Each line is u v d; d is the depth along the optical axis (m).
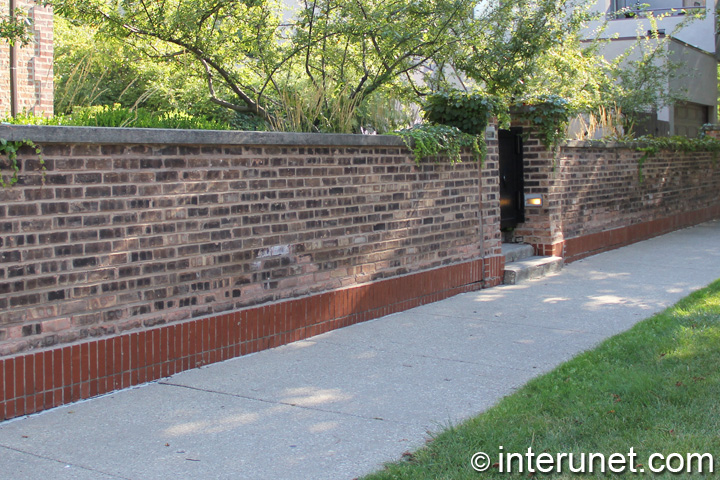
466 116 9.03
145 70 12.30
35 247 4.82
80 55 12.24
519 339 6.76
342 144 7.03
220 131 5.82
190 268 5.80
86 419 4.72
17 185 4.71
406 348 6.48
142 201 5.41
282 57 10.48
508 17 11.97
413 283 8.16
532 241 11.12
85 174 5.06
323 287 7.05
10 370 4.68
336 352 6.36
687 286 9.24
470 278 9.18
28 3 10.57
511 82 11.98
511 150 11.12
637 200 13.97
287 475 3.86
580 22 12.88
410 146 7.96
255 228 6.29
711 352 5.83
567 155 11.54
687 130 22.62
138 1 9.68
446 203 8.70
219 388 5.36
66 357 4.98
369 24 9.67
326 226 7.01
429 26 10.29
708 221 17.50
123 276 5.34
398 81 11.77
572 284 9.59
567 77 13.71
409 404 4.99
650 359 5.74
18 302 4.75
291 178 6.60
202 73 11.03
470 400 5.06
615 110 15.34
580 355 6.02
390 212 7.82
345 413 4.81
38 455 4.13
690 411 4.53
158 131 5.38
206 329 5.92
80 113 6.65
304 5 10.78
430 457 4.01
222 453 4.16
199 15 9.75
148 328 5.52
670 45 19.52
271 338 6.49
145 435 4.44
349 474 3.87
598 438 4.19
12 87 10.52
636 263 11.30
